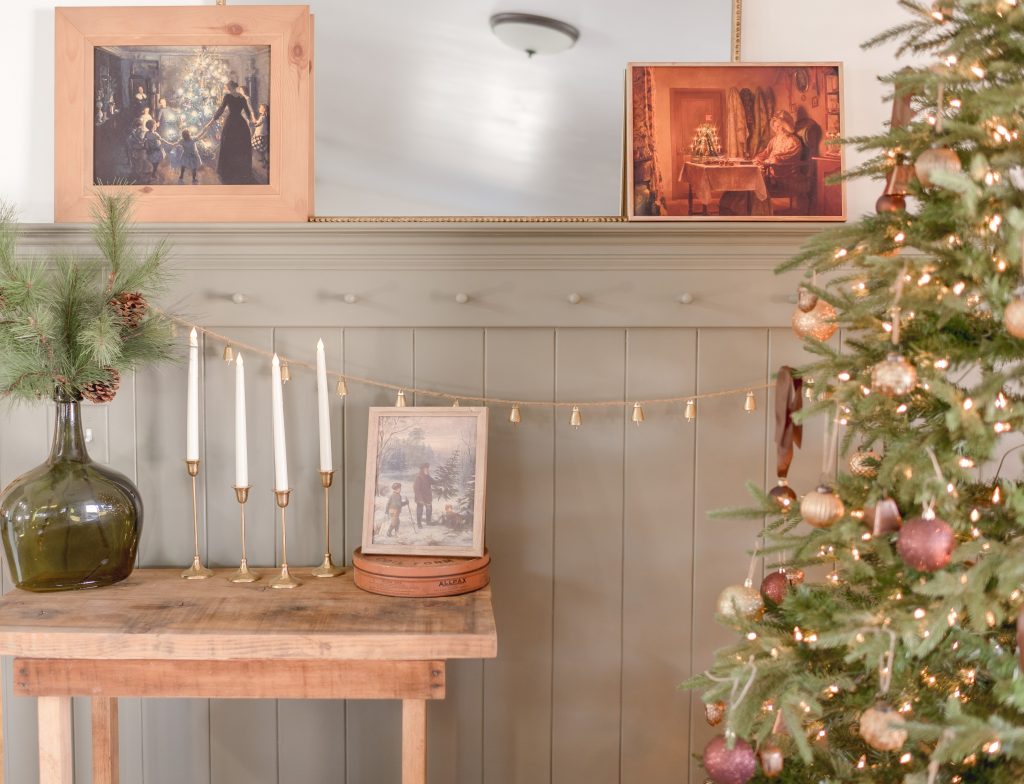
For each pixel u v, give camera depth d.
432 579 1.51
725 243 1.71
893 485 1.18
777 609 1.34
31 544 1.50
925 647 1.06
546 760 1.82
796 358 1.77
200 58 1.71
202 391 1.76
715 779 1.14
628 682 1.81
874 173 1.33
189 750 1.80
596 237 1.69
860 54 1.78
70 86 1.70
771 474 1.79
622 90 1.75
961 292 1.09
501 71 1.74
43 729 1.37
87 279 1.52
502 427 1.77
